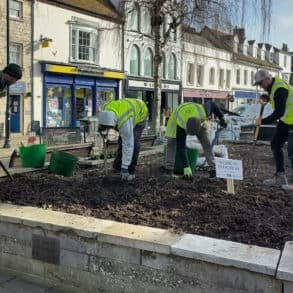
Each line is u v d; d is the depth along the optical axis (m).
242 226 4.25
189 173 6.37
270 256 3.40
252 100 52.03
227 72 45.84
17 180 6.21
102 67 27.23
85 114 26.31
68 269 4.07
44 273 4.21
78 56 25.47
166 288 3.64
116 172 6.84
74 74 25.00
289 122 6.23
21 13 21.97
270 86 6.23
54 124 24.11
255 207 4.93
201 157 7.74
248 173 7.46
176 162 6.93
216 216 4.54
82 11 25.42
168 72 34.56
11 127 21.91
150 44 31.52
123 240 3.76
